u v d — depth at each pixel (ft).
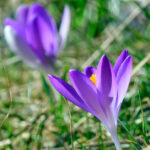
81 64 2.20
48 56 1.62
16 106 1.94
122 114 1.48
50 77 1.08
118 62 1.11
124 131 1.40
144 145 1.28
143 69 1.75
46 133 1.58
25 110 1.82
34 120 1.54
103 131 1.45
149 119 1.44
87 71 1.16
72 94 1.09
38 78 2.29
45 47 1.61
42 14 1.63
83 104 1.10
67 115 1.61
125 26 2.06
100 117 1.12
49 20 1.62
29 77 2.37
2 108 1.90
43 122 1.51
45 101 1.93
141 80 1.60
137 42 2.25
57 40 1.67
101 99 1.09
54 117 1.61
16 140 1.53
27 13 1.68
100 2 2.28
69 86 1.09
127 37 2.35
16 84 2.37
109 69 1.06
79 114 1.62
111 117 1.11
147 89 1.58
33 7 1.62
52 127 1.61
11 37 1.57
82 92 1.08
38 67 1.63
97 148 1.41
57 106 1.60
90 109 1.11
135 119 1.45
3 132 1.62
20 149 1.49
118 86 1.10
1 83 2.36
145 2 2.05
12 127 1.68
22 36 1.58
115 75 1.11
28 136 1.52
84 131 1.48
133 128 1.41
